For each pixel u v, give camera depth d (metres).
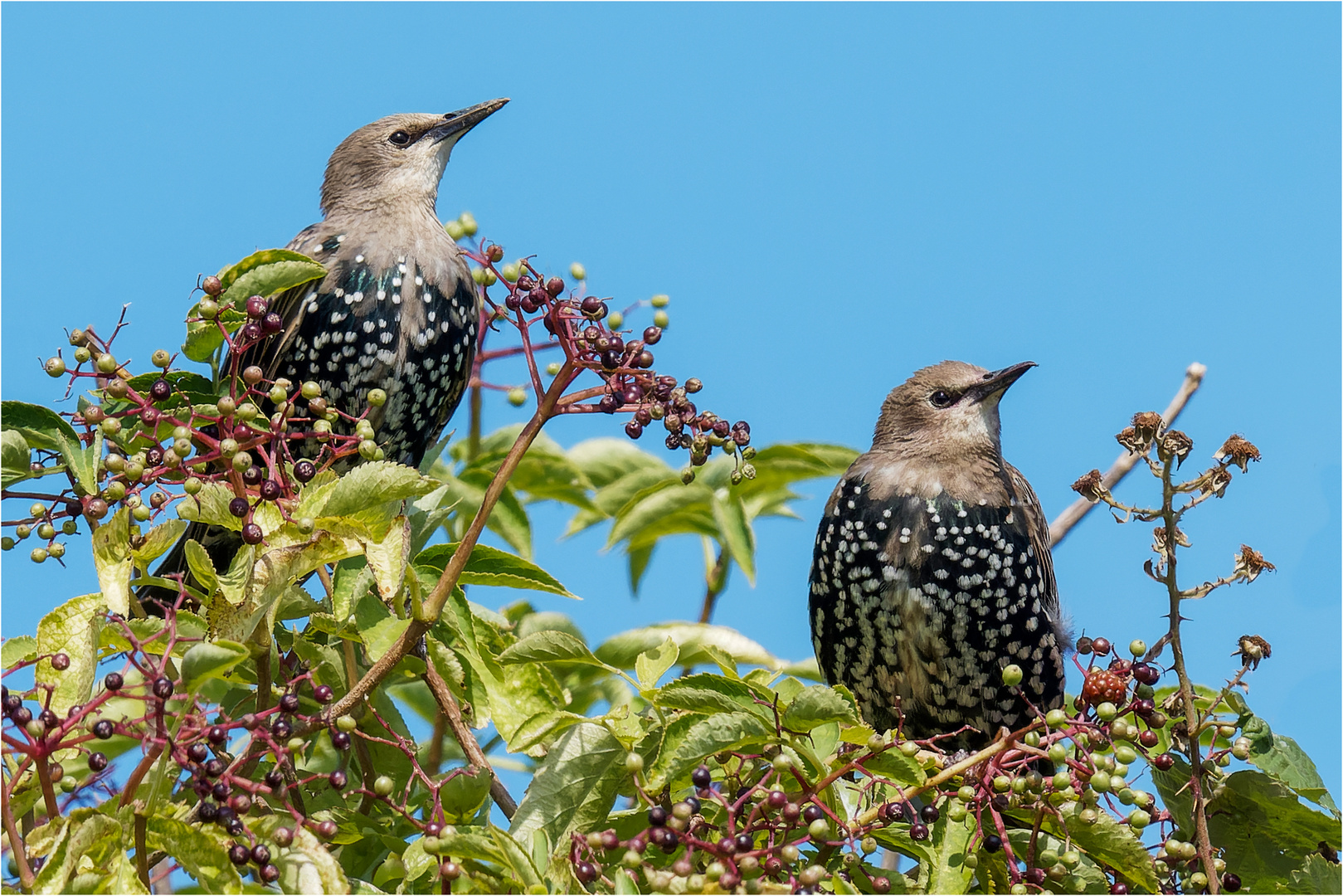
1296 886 7.81
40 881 6.21
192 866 6.45
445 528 11.01
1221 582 7.53
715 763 7.39
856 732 7.14
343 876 6.55
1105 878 7.57
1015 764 7.38
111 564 7.20
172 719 6.83
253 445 7.43
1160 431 7.43
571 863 6.66
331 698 7.82
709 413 7.77
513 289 7.73
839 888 6.94
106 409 8.70
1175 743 7.90
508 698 8.12
